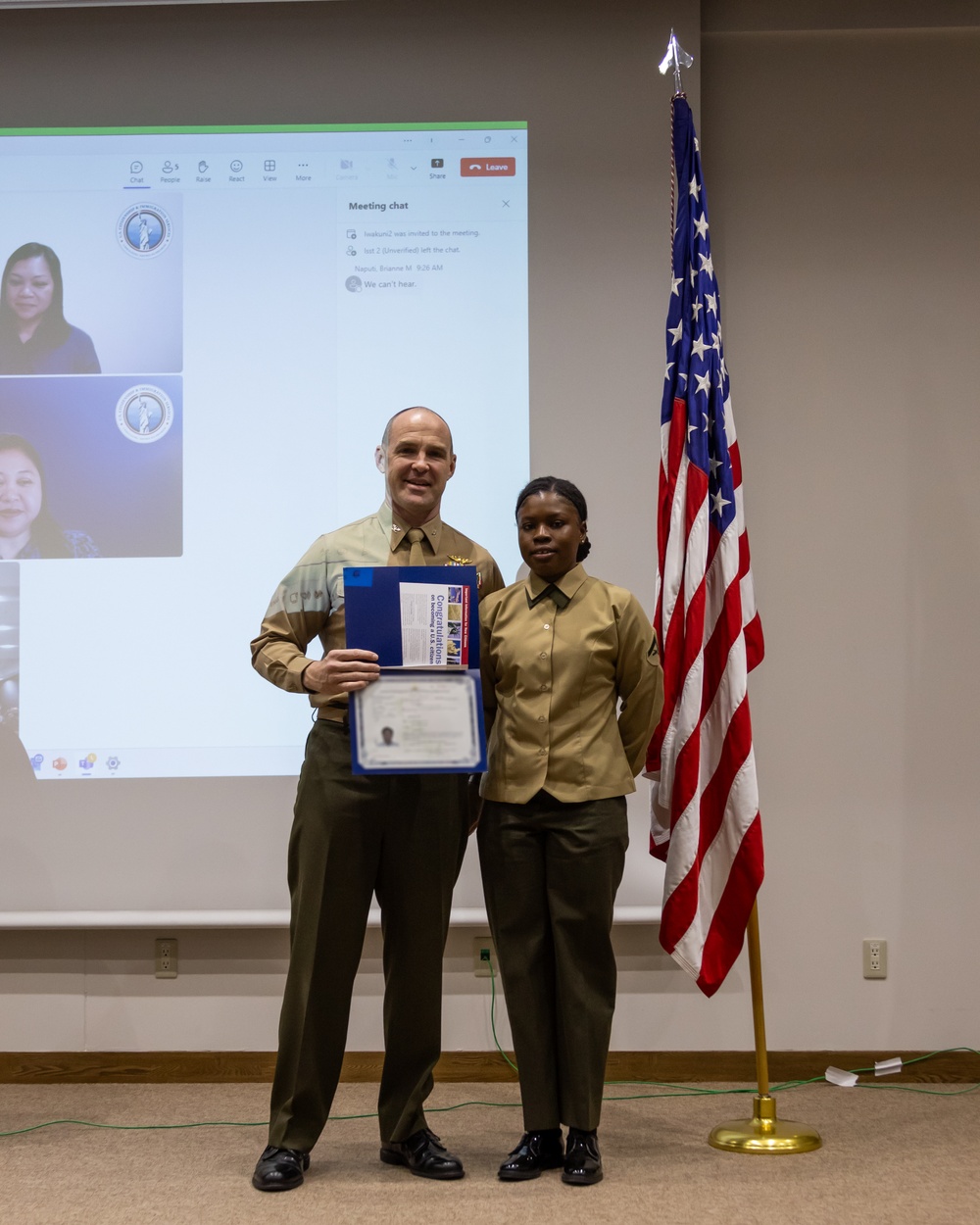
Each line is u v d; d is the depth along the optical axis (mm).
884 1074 3109
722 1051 3129
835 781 3238
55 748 3145
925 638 3275
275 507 3195
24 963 3150
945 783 3234
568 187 3283
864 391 3338
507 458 3203
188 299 3252
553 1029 2312
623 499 3203
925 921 3197
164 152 3297
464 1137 2598
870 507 3311
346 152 3295
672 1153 2441
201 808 3141
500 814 2334
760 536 3309
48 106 3312
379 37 3320
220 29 3328
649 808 3133
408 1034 2324
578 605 2344
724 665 2611
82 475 3203
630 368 3236
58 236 3273
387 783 2264
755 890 2541
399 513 2387
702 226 2748
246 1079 3107
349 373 3229
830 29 3377
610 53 3307
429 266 3260
